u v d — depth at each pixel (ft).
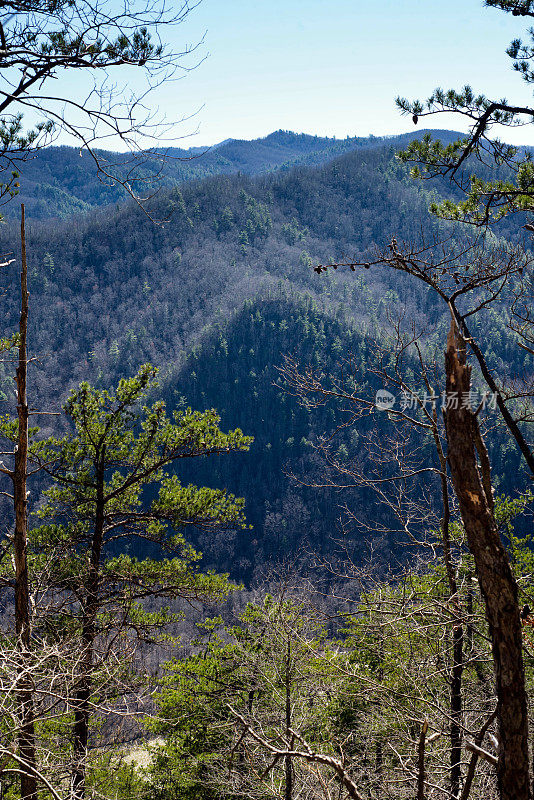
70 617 26.25
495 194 19.27
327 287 473.67
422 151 20.44
